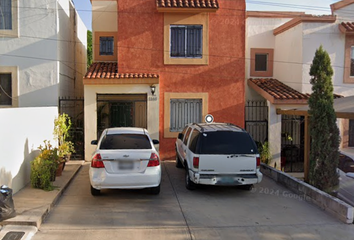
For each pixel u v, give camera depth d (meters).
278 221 6.25
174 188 8.57
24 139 7.93
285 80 14.17
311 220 6.33
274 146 12.18
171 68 12.29
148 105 11.92
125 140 7.76
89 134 11.76
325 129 8.06
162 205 7.10
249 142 7.91
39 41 11.92
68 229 5.65
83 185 8.71
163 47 12.23
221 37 12.39
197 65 12.36
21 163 7.70
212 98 12.44
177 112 12.54
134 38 12.19
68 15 13.81
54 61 11.98
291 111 10.98
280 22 15.14
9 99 11.98
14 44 11.86
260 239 5.42
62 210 6.63
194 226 5.91
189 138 8.85
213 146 7.79
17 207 6.32
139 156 7.21
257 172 7.85
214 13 12.34
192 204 7.22
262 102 14.23
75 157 12.07
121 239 5.29
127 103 12.94
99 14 14.40
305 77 12.80
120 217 6.28
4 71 11.84
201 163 7.70
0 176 6.39
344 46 12.95
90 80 11.49
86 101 11.71
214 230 5.75
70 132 12.16
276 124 12.19
